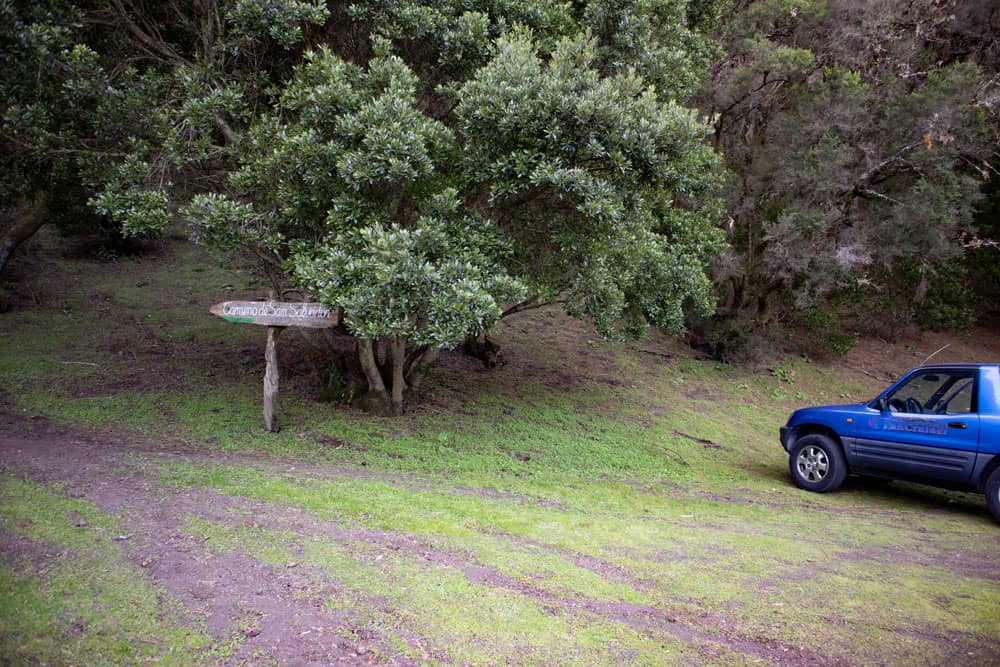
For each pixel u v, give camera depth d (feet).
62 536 14.44
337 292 22.81
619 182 25.45
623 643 11.39
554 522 19.10
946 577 15.64
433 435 30.12
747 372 50.49
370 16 27.50
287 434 28.04
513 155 23.45
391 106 22.95
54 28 24.22
